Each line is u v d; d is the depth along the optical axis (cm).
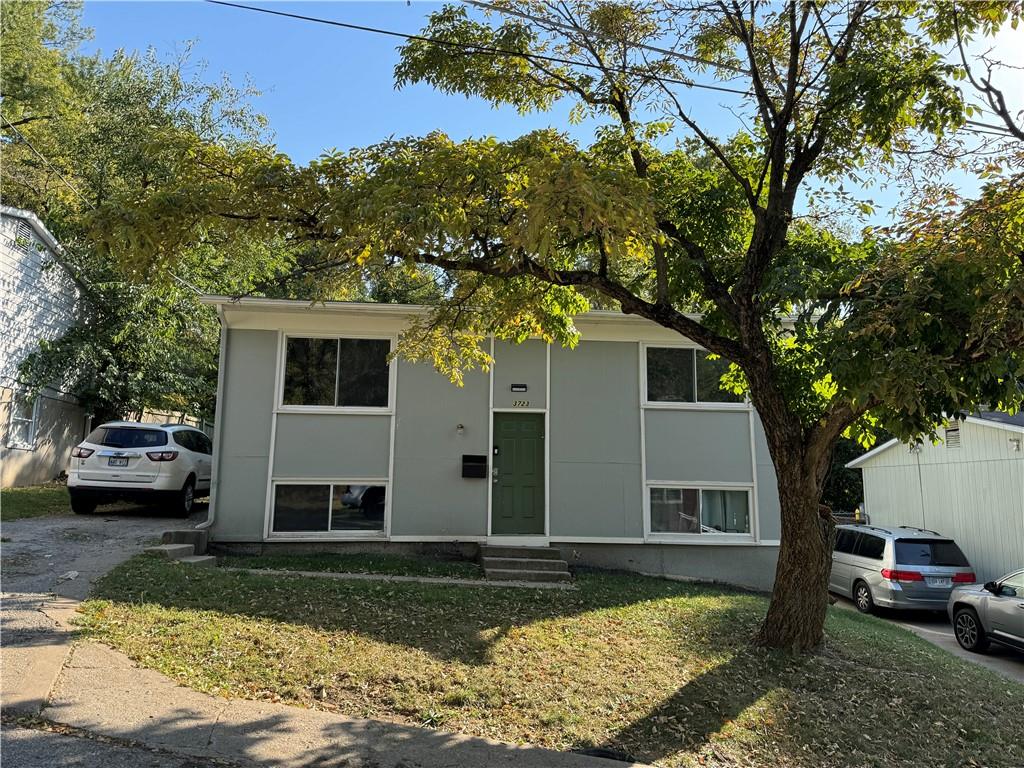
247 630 609
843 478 2506
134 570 773
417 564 1032
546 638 682
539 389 1168
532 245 474
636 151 788
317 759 403
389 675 543
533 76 830
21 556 820
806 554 708
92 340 1711
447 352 962
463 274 855
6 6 2067
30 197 2064
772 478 1181
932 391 505
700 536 1161
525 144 590
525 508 1148
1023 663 962
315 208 630
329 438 1118
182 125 1872
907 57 759
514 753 442
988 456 1510
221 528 1070
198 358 1973
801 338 727
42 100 2114
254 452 1096
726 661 659
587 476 1155
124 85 1919
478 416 1152
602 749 464
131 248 559
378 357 1151
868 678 659
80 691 454
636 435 1172
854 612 1153
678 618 806
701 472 1171
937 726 579
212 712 446
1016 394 544
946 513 1630
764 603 949
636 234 556
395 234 534
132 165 1808
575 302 897
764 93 783
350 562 1013
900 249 585
